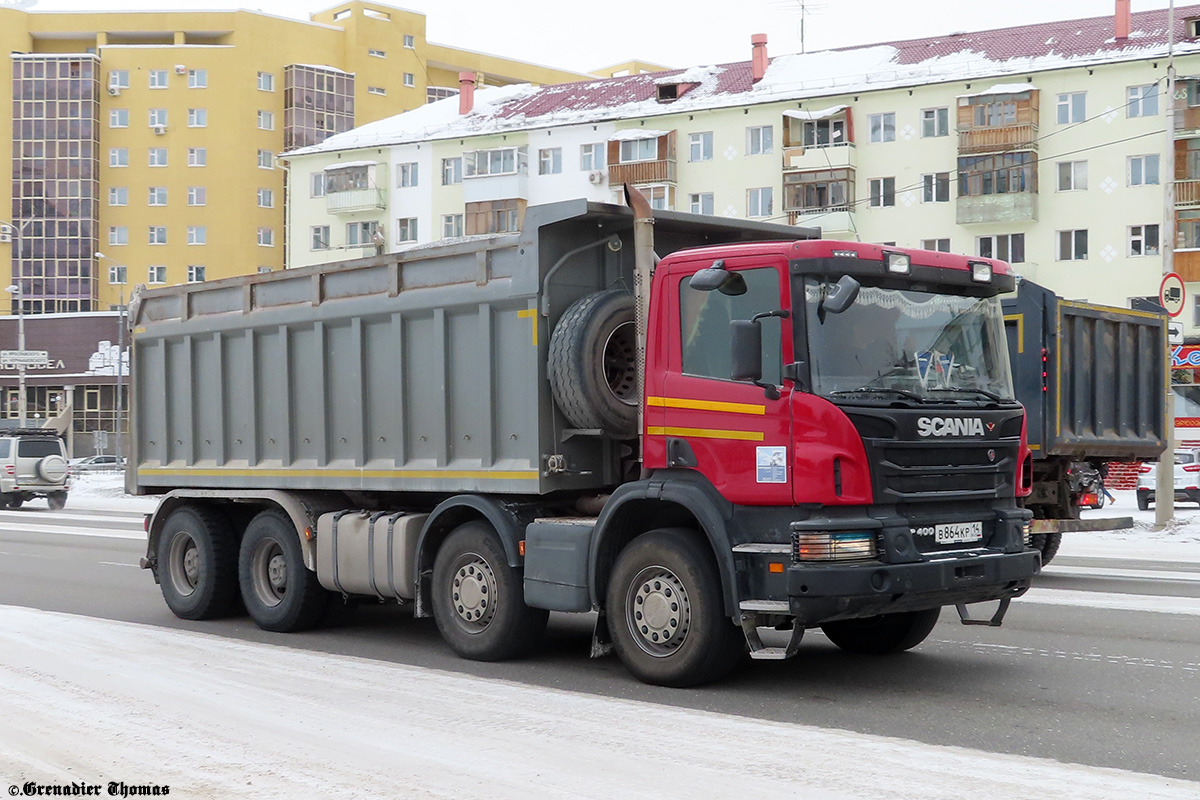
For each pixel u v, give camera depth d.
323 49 85.56
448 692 7.86
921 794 5.41
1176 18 46.88
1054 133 47.47
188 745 6.51
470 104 62.59
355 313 10.20
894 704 7.42
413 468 9.74
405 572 9.58
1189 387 25.70
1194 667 8.59
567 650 9.62
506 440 9.05
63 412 74.12
